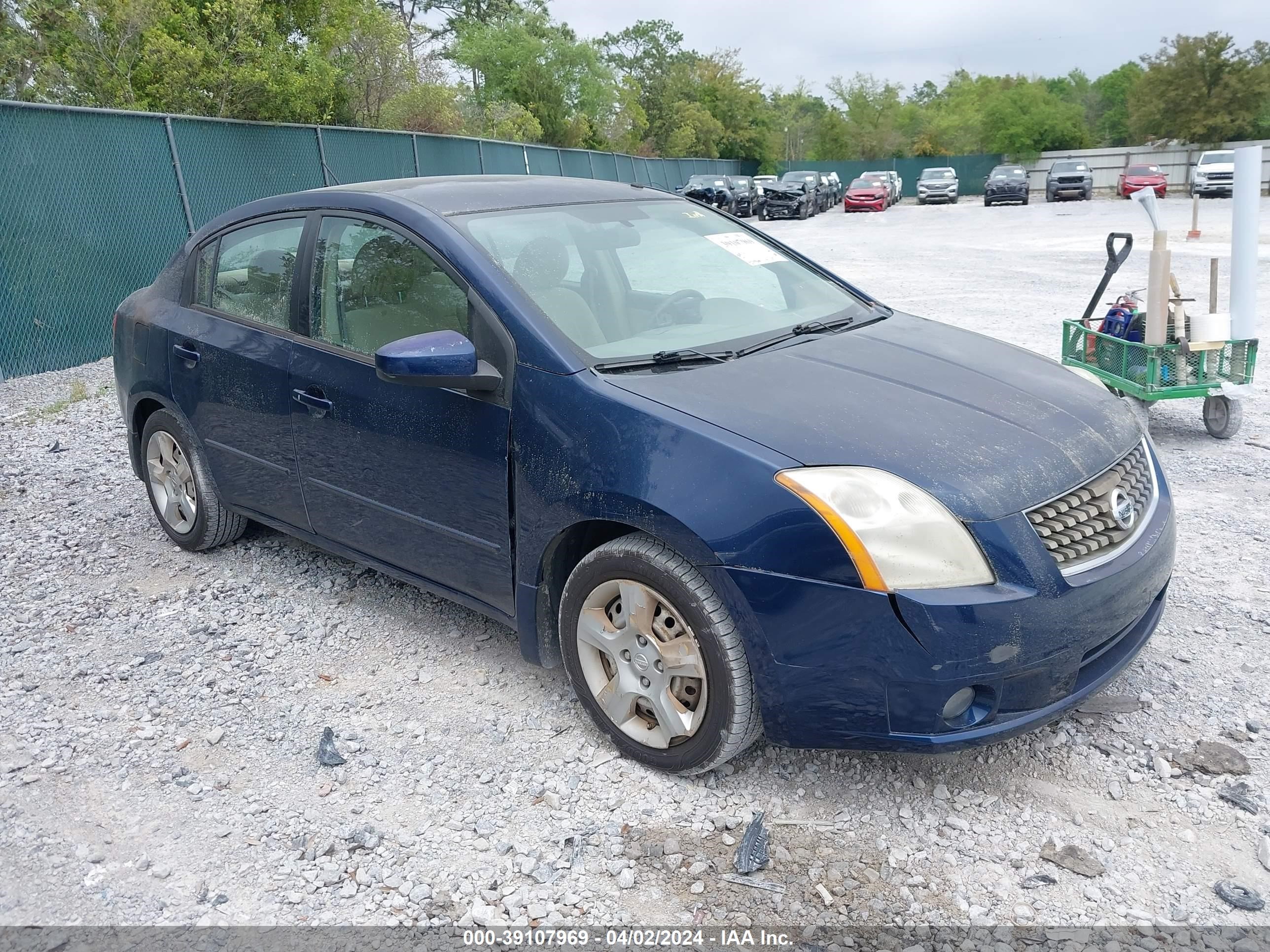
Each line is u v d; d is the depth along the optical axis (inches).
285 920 98.1
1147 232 888.9
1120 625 109.5
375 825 112.0
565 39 1701.5
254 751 127.0
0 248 356.5
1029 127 2436.0
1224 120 1942.7
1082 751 121.0
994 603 98.9
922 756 121.1
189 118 455.5
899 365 129.2
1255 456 234.7
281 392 155.3
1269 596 159.0
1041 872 101.4
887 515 100.4
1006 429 113.6
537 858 105.7
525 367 123.3
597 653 123.5
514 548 127.7
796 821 110.7
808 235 1093.1
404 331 138.1
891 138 2913.4
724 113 2578.7
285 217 161.6
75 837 111.2
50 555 193.5
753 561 103.7
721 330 138.1
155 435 187.8
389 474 141.0
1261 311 419.2
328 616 164.1
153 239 430.9
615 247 147.6
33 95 616.7
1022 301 483.5
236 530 187.2
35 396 336.5
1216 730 123.9
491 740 127.9
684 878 102.6
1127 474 117.8
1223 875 100.0
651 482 109.3
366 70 870.4
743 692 108.7
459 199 147.5
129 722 134.3
